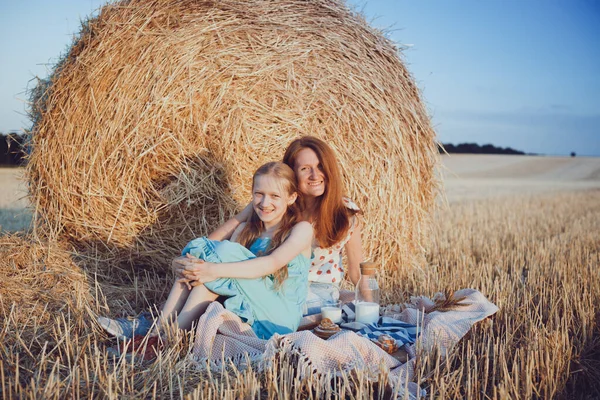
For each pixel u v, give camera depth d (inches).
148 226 176.4
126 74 172.4
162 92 169.0
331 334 126.0
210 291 130.8
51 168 180.7
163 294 169.9
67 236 185.3
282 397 98.3
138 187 173.2
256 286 132.0
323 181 150.1
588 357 132.3
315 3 196.7
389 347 122.6
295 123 175.6
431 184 212.8
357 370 100.7
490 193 714.2
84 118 175.6
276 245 140.3
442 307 145.1
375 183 188.7
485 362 117.6
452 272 206.4
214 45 175.0
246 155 172.4
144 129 169.6
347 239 157.2
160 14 179.6
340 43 189.5
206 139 170.6
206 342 118.3
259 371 106.3
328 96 181.0
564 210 466.9
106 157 173.2
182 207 173.9
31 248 175.2
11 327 128.6
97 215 177.6
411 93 207.9
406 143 197.8
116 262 182.4
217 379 107.1
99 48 177.2
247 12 184.1
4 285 152.2
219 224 174.6
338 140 180.7
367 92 188.7
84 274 171.6
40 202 187.2
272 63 177.5
